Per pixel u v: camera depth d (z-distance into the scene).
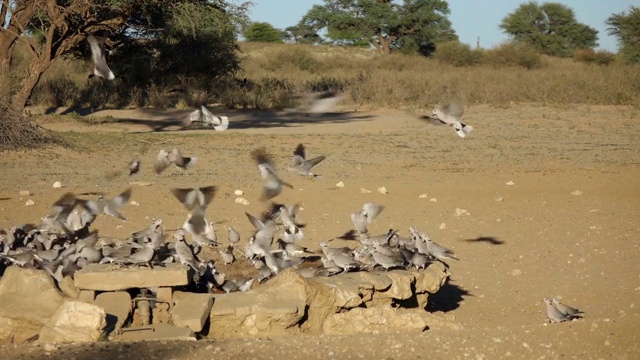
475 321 12.94
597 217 19.56
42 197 20.20
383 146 30.36
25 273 11.48
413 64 74.19
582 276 15.16
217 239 16.84
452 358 9.89
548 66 76.38
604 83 48.28
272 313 11.01
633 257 16.20
